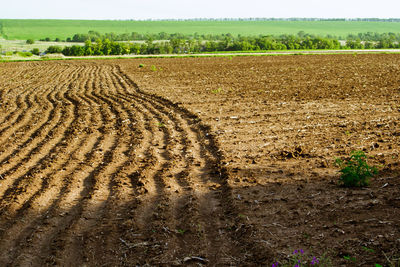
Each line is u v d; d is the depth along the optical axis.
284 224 5.26
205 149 9.05
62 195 6.49
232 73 27.66
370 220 5.21
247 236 4.99
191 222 5.43
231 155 8.45
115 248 4.84
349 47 93.44
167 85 21.06
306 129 10.63
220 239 5.01
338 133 10.09
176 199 6.25
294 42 93.38
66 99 16.80
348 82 20.80
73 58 54.97
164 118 12.37
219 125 11.30
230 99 15.97
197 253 4.69
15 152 9.19
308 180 6.81
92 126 11.51
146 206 6.01
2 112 14.35
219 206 5.99
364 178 6.42
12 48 114.88
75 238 5.09
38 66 40.12
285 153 8.41
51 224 5.48
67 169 7.79
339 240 4.75
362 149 8.61
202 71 29.73
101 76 27.33
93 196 6.41
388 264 4.14
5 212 5.85
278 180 6.87
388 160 7.78
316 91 17.69
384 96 15.74
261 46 89.31
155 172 7.54
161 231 5.20
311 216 5.45
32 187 6.85
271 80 22.70
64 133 10.86
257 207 5.82
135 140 9.84
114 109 14.06
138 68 33.78
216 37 162.38
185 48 91.25
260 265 4.36
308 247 4.65
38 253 4.77
